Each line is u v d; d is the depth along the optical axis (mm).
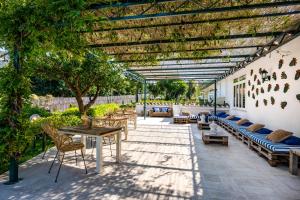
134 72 11406
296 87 5555
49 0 3184
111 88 8805
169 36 5492
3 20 3553
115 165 4895
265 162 5160
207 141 7008
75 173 4363
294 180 4074
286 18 4398
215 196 3430
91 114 10117
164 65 9047
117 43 6023
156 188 3715
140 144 6996
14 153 3889
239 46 6137
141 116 16391
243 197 3396
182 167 4797
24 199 3273
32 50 3891
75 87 8156
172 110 16422
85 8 3514
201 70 10789
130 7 4113
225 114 12688
